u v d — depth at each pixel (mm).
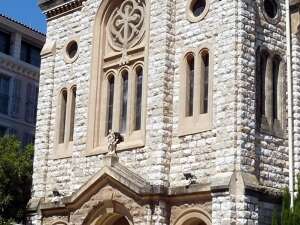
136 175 35938
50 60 44156
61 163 41625
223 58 34000
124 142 37719
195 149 34375
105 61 40531
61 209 40062
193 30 36188
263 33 35219
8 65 59469
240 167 32156
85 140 39781
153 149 35562
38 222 41312
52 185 41781
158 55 36719
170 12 37188
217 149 33125
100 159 38562
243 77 33375
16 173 45500
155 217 34094
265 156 33625
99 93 40219
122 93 39219
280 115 35156
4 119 58125
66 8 44156
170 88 36219
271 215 32688
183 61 36188
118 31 40250
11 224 44719
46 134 43031
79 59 41875
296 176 33719
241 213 31391
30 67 61562
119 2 40625
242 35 33844
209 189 32656
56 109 43031
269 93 34781
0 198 44531
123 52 39375
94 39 41031
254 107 33531
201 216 33031
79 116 40656
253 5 34938
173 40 36938
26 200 46188
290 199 31406
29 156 47156
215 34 34938
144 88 37094
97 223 37438
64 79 43062
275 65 35750
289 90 34750
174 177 34938
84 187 37750
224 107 33312
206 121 34312
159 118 35656
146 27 38188
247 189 31734
